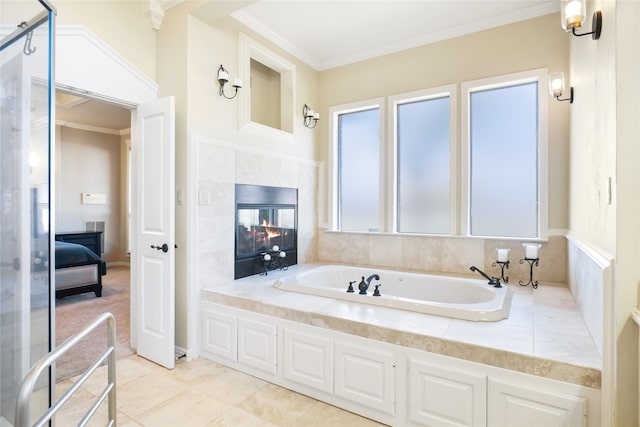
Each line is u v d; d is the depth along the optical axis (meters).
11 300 1.56
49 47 1.70
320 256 4.50
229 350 2.69
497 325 2.06
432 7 3.19
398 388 1.97
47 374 1.62
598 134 1.79
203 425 1.98
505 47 3.35
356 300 2.54
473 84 3.50
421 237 3.79
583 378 1.54
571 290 2.78
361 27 3.55
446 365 1.84
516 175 3.42
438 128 3.81
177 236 2.90
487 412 1.74
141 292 2.86
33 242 1.63
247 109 3.39
